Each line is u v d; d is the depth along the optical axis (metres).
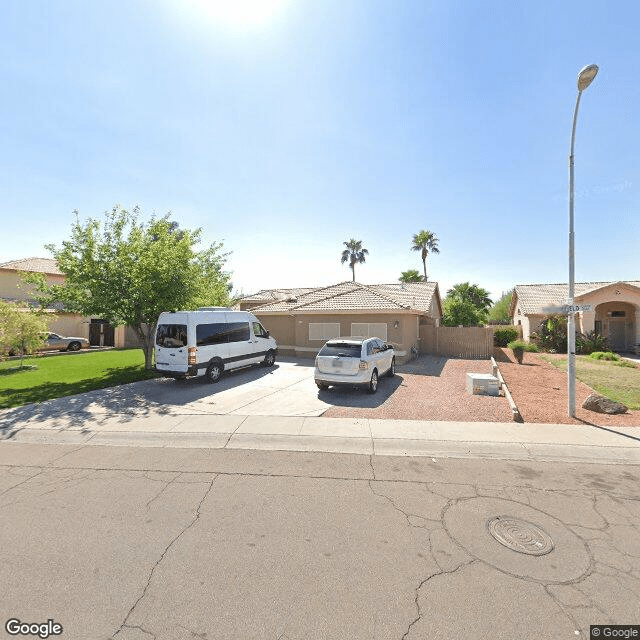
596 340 22.45
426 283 24.81
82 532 4.03
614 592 3.13
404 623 2.80
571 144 8.36
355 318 18.06
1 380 12.92
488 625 2.79
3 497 4.86
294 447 6.72
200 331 12.09
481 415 8.55
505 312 50.53
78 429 7.67
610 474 5.56
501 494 4.92
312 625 2.79
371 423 7.95
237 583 3.23
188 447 6.77
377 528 4.11
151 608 2.96
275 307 21.17
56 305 25.62
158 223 14.99
